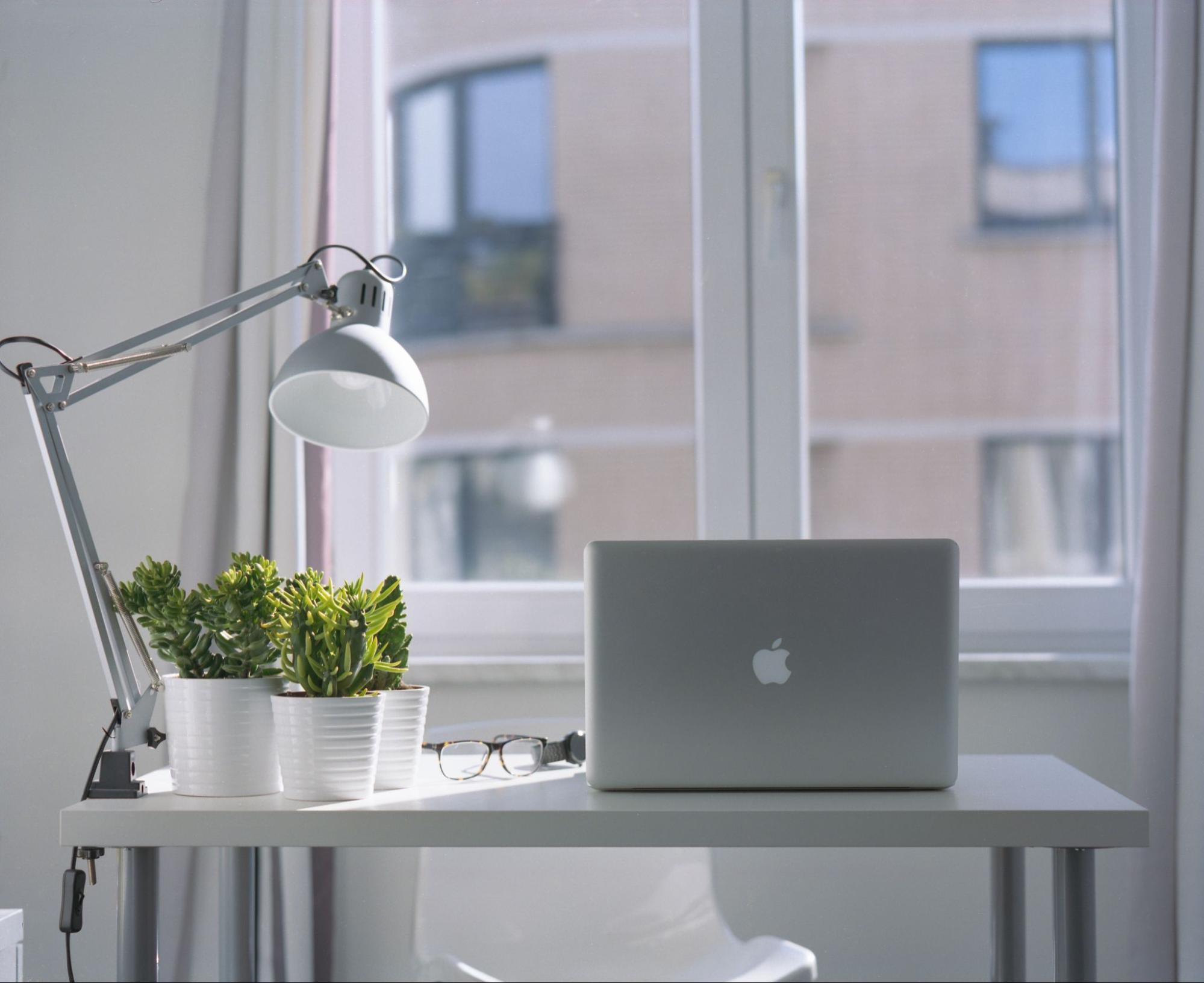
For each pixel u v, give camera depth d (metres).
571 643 2.22
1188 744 1.87
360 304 1.32
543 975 1.78
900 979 2.05
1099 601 2.20
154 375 2.12
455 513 2.36
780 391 2.20
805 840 1.12
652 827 1.12
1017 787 1.25
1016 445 2.30
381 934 2.03
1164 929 1.91
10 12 2.17
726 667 1.23
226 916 1.48
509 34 2.35
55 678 2.09
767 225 2.20
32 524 2.10
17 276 2.14
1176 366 1.95
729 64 2.22
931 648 1.22
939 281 2.30
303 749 1.18
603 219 2.34
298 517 1.96
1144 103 2.22
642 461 2.35
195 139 2.16
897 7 2.31
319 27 2.05
